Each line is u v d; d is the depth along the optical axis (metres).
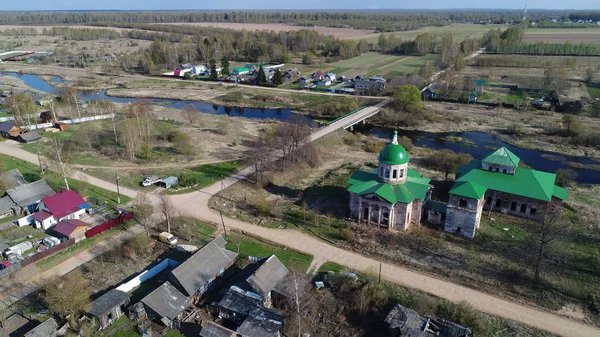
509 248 81.25
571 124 153.62
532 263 76.25
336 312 63.84
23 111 154.50
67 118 165.25
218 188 106.50
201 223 89.62
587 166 130.12
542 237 74.94
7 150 129.88
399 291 68.75
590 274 73.50
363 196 87.25
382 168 87.38
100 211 93.06
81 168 116.25
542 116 180.12
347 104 187.50
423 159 132.25
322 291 68.44
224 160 126.25
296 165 121.62
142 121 141.25
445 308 63.50
